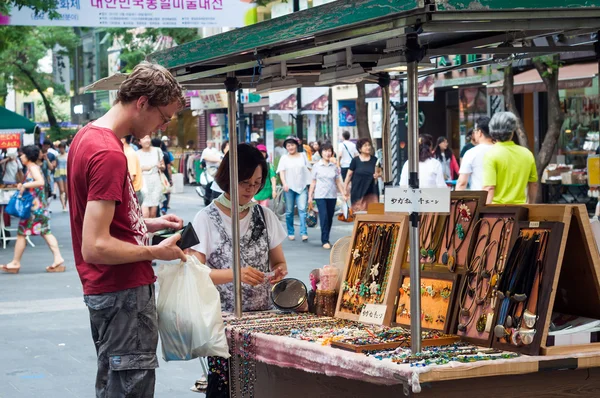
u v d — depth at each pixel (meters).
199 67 5.38
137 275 4.13
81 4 14.15
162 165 18.06
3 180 20.72
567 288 4.18
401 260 4.86
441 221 4.64
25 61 44.47
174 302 4.50
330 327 4.85
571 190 21.80
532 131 24.31
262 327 4.92
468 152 10.73
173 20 14.53
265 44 4.33
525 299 3.94
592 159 10.19
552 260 3.89
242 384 5.24
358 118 19.86
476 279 4.33
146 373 4.16
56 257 15.54
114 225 4.09
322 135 33.88
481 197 4.45
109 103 47.22
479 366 3.68
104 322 4.14
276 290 5.55
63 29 43.00
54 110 59.72
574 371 3.96
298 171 19.08
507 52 4.99
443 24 3.60
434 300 4.55
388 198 3.85
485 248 4.31
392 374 3.70
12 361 8.93
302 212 19.09
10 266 15.44
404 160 17.98
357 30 3.81
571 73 19.41
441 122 28.95
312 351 4.25
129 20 14.38
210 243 5.50
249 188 5.45
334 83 5.58
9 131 23.78
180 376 8.40
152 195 17.67
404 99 17.88
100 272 4.09
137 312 4.13
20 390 7.84
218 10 14.69
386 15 3.53
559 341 3.93
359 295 5.09
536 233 4.02
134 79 4.06
